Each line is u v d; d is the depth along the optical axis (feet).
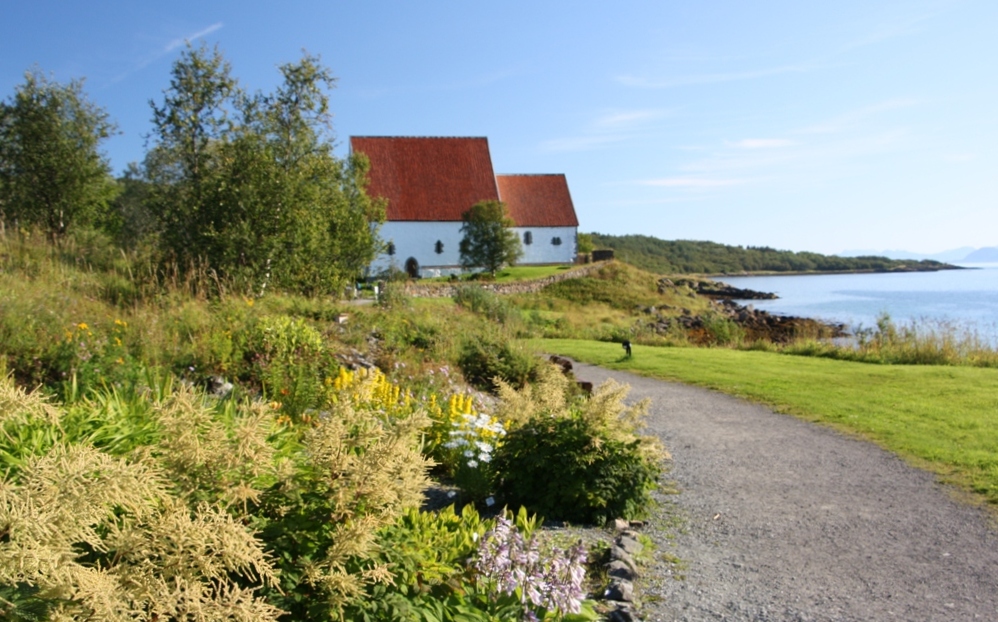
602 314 150.51
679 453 31.24
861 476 27.40
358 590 10.62
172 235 66.13
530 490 21.57
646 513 22.50
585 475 21.27
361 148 209.46
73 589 8.18
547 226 220.43
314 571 10.53
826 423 37.42
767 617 15.46
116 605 8.41
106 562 9.80
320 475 12.02
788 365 61.67
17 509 8.14
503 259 186.80
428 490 23.17
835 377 53.62
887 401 42.93
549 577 13.41
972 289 279.08
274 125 84.38
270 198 67.56
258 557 9.95
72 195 94.58
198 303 43.24
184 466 11.02
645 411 23.58
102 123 99.25
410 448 13.79
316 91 86.84
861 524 21.91
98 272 56.18
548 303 158.81
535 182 228.02
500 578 13.19
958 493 25.11
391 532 12.68
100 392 23.65
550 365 44.50
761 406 42.80
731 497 24.73
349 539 10.71
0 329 28.30
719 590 16.85
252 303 46.73
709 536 20.77
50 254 57.06
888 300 220.23
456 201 205.98
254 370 32.71
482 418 26.68
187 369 31.40
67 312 34.78
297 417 27.27
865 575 17.97
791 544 20.15
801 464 29.27
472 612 12.51
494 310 94.12
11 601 8.19
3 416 10.10
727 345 84.74
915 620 15.47
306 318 47.98
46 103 93.86
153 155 101.96
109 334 31.99
